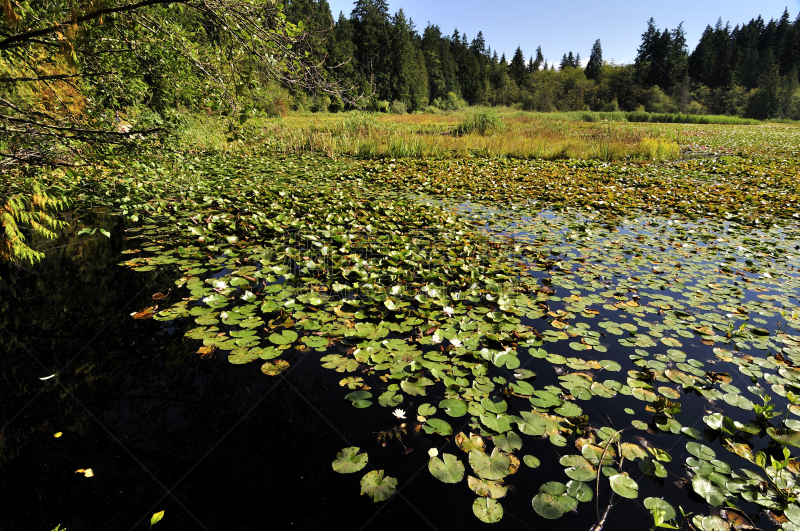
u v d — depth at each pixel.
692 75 58.38
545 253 4.02
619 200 6.59
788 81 54.84
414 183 7.90
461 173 9.05
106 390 2.01
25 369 2.16
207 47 3.31
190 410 1.86
